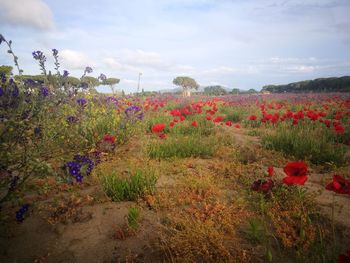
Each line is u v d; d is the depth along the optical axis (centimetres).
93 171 382
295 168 188
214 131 754
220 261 198
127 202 301
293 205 275
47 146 360
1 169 242
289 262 199
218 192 321
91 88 807
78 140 445
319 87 3609
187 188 333
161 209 282
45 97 368
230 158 493
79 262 202
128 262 199
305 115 914
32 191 329
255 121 934
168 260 202
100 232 240
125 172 392
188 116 993
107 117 633
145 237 232
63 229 245
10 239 231
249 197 309
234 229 244
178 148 517
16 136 288
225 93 4269
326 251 204
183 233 224
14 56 342
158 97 1825
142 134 657
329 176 399
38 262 202
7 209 273
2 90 293
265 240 225
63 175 266
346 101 1415
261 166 433
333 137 648
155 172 381
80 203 291
